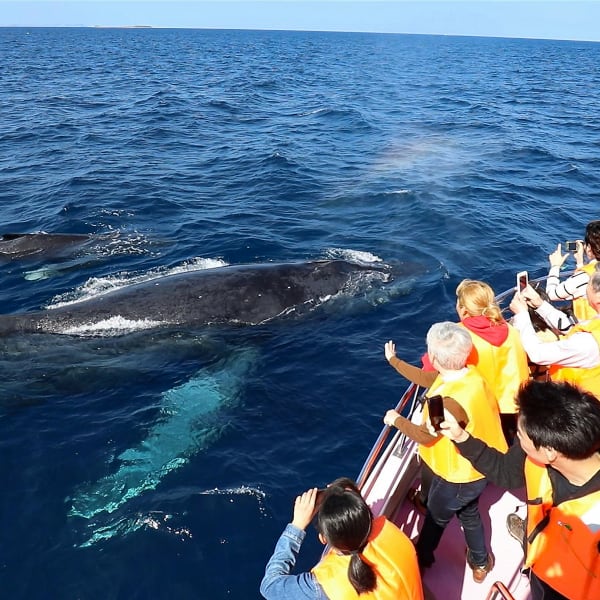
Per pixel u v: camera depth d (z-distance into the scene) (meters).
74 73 55.25
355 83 51.50
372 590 3.44
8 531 6.27
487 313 4.80
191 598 5.62
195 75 55.81
